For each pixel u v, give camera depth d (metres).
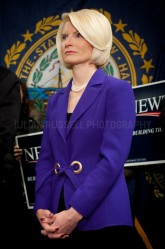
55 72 2.90
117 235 1.12
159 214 2.50
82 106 1.22
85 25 1.23
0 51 2.96
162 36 2.79
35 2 2.96
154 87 2.03
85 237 1.13
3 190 1.90
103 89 1.23
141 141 2.02
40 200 1.27
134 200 2.42
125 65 2.82
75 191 1.12
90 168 1.16
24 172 2.18
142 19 2.83
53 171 1.29
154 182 2.52
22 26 2.96
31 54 2.94
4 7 2.98
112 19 2.87
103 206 1.12
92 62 1.29
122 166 1.13
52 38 2.93
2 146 1.63
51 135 1.28
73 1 2.93
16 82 1.77
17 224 2.07
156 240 2.49
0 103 1.69
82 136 1.18
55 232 1.10
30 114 2.46
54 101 1.38
